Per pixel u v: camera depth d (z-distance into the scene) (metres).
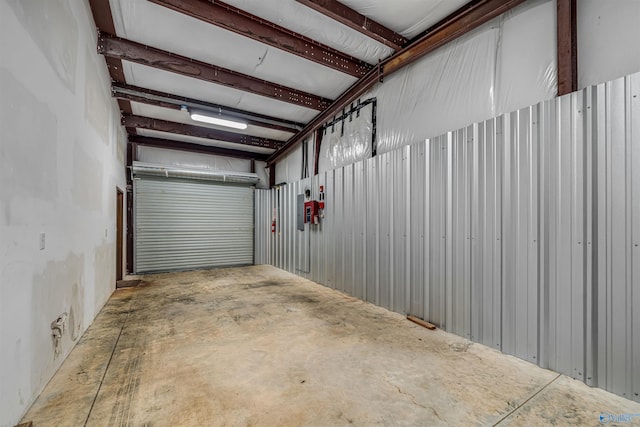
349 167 4.50
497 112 2.68
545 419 1.63
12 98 1.56
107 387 1.96
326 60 3.60
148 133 6.21
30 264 1.75
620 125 1.87
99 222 3.54
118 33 3.26
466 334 2.80
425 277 3.22
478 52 2.85
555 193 2.18
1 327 1.46
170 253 6.65
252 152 7.83
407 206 3.46
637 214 1.81
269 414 1.69
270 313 3.58
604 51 2.05
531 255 2.32
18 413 1.60
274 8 2.90
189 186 6.91
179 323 3.21
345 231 4.58
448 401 1.80
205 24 3.11
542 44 2.38
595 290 1.98
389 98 3.89
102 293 3.73
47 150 1.99
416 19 3.07
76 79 2.58
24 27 1.69
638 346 1.80
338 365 2.27
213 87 4.40
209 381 2.04
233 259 7.43
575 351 2.06
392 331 2.98
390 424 1.60
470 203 2.78
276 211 7.32
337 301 4.13
